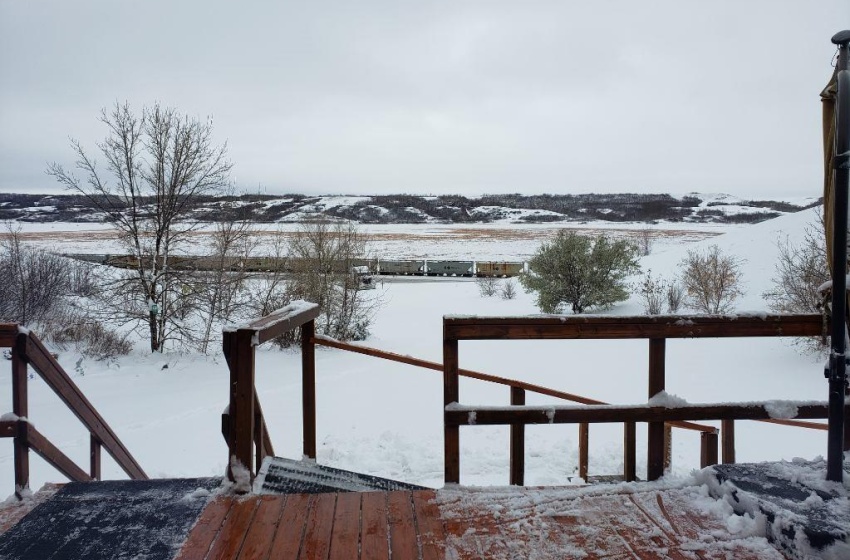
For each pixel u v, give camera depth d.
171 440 7.39
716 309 14.87
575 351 12.71
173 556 2.50
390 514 2.87
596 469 6.32
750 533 2.62
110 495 3.12
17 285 15.05
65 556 2.51
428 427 7.82
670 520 2.79
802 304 12.47
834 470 2.83
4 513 2.93
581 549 2.54
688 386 9.69
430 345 13.83
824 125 3.07
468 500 3.01
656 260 21.91
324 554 2.50
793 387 9.29
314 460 3.93
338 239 15.79
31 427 3.21
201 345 14.02
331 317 14.91
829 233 3.07
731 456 5.04
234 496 3.06
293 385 10.14
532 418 3.11
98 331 13.55
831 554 2.36
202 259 14.69
